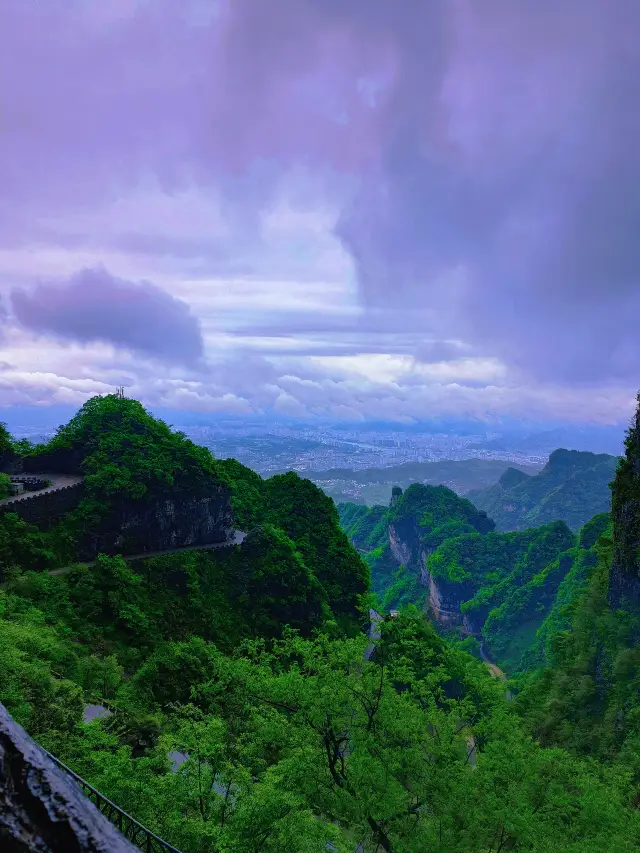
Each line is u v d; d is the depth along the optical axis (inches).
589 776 988.6
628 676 1993.1
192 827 685.9
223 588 2503.7
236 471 3474.4
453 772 895.7
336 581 3006.9
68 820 169.6
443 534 6678.2
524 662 4234.7
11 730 192.9
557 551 5472.4
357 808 846.5
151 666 1621.6
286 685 989.8
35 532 2114.9
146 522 2454.5
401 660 1067.9
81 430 2603.3
